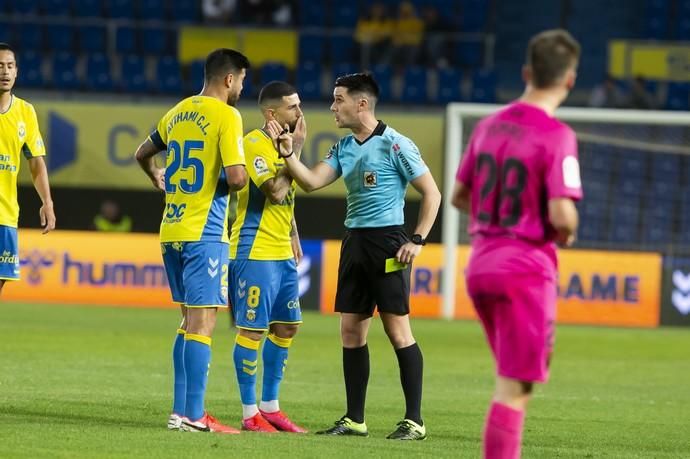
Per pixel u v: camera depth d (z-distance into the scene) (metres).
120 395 33.81
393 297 27.66
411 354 27.84
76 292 72.00
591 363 50.44
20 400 31.66
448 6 99.19
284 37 93.38
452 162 69.88
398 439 27.31
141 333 55.34
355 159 27.75
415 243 27.66
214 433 26.59
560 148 19.50
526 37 101.88
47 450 23.53
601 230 77.62
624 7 102.38
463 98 91.62
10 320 59.25
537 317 19.55
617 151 77.25
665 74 91.12
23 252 72.31
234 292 28.53
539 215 19.78
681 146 75.94
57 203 80.19
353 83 27.84
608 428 31.53
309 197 80.19
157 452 23.59
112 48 95.81
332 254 71.50
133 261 72.06
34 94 88.38
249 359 28.22
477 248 20.14
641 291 71.06
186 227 26.72
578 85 98.75
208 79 27.30
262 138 27.92
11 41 95.94
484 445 19.58
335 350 51.12
